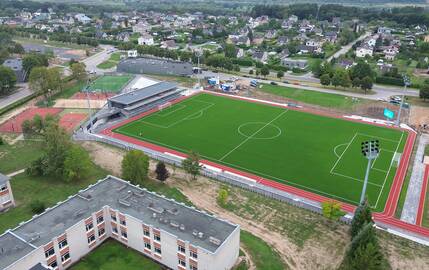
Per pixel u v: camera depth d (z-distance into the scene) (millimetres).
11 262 59406
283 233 78938
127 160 94875
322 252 73250
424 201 92188
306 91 184250
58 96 173250
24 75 198125
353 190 96438
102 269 68375
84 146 119438
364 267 62781
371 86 179625
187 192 94250
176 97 170500
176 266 68125
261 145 122438
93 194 79312
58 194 91938
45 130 116875
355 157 114875
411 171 107000
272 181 100562
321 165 109500
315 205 89250
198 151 117500
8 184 85812
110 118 146000
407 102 167500
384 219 84812
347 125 141625
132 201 76625
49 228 68188
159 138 126938
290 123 142500
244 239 76312
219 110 155500
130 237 73312
